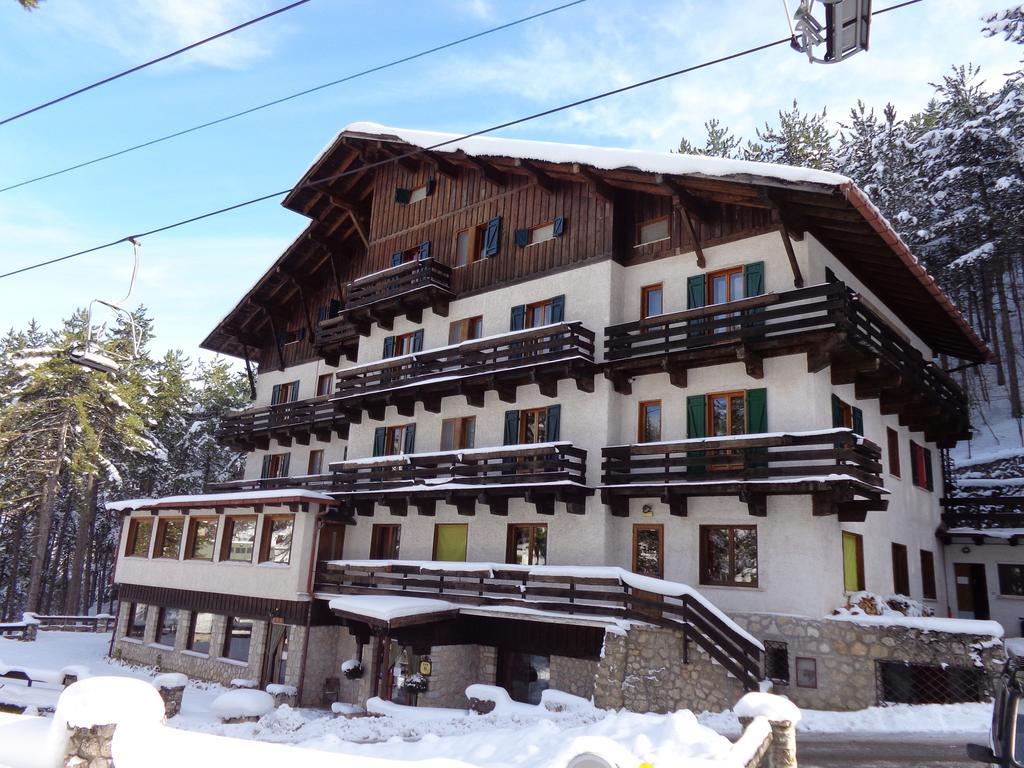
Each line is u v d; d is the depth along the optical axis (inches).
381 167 1116.5
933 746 485.7
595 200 837.8
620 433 777.6
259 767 274.7
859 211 614.5
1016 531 883.4
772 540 653.9
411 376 935.7
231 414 1284.4
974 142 1326.3
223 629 1007.6
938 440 952.3
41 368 1630.2
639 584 637.9
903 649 577.0
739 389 702.5
